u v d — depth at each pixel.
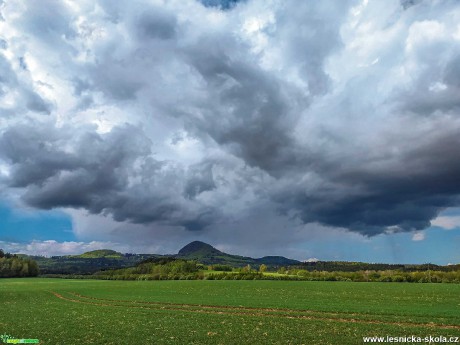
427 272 140.75
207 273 185.00
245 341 29.80
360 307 51.56
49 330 36.66
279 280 149.88
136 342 30.23
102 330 36.16
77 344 29.81
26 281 175.38
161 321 41.88
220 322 40.38
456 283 122.94
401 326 35.78
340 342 28.73
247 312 50.03
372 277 148.50
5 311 55.62
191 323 39.88
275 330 34.56
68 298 82.12
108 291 98.75
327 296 73.69
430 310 47.25
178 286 116.62
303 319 41.75
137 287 115.00
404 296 72.19
